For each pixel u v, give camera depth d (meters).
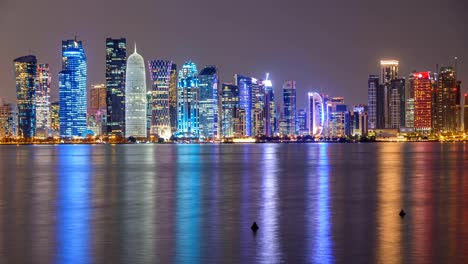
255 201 82.81
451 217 64.94
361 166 172.50
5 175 145.25
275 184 111.44
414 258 45.69
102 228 60.22
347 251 48.19
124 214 70.44
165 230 58.69
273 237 54.38
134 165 192.38
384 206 75.25
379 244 50.50
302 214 68.88
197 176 136.12
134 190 101.62
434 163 186.50
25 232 58.16
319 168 164.38
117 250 49.53
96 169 170.75
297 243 51.53
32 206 79.25
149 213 71.12
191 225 61.62
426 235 54.22
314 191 96.56
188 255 47.59
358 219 64.44
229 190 99.94
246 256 47.06
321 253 47.69
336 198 85.31
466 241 51.31
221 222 63.50
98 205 79.81
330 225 60.69
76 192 98.75
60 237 55.31
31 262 46.00
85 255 47.91
